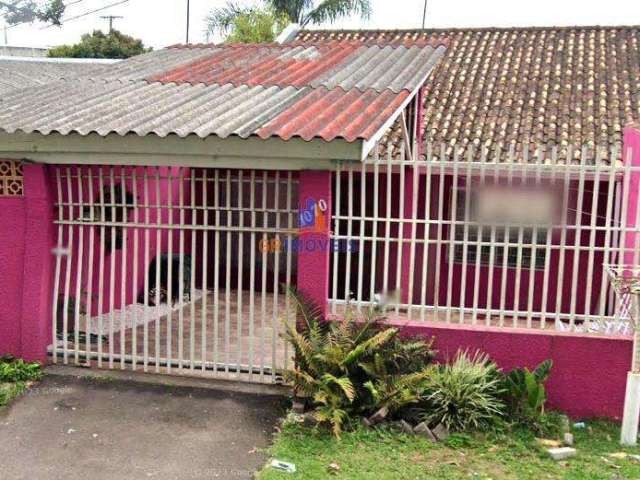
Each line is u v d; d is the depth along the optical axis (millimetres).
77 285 6879
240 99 7281
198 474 4973
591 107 11258
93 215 6809
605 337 6102
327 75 8133
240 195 6445
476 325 6352
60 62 15250
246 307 9969
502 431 5621
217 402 6227
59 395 6305
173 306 9719
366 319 6184
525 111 11336
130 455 5238
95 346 7469
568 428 5852
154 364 6949
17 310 6887
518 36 14523
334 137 5621
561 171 6348
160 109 6930
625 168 5914
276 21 20422
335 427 5434
